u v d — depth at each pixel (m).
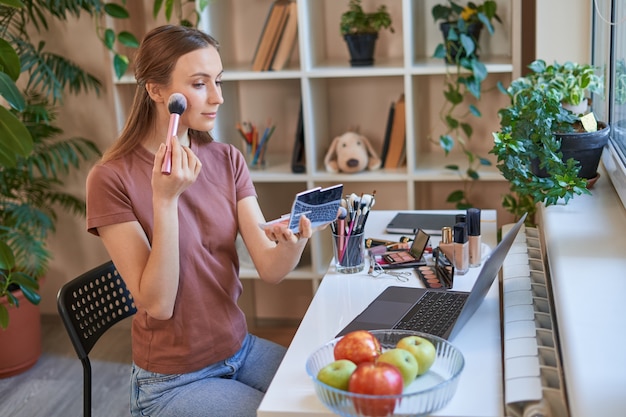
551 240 1.98
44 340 3.58
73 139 3.49
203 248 1.94
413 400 1.33
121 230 1.84
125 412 2.94
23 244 3.22
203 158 2.01
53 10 3.14
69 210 3.66
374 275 2.04
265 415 1.42
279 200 3.58
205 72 1.86
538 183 2.21
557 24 2.76
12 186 3.40
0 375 3.24
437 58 3.23
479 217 2.04
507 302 1.81
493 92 3.28
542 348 1.57
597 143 2.28
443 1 3.25
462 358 1.45
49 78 3.23
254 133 3.32
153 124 1.92
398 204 3.51
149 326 1.90
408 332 1.58
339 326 1.75
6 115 2.46
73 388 3.14
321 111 3.31
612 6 2.44
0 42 2.53
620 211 2.18
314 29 3.18
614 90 2.47
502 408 1.38
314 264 3.25
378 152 3.45
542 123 2.22
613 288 1.68
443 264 1.97
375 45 3.25
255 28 3.42
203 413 1.78
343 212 2.01
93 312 2.03
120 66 3.13
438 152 3.43
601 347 1.44
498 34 3.22
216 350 1.93
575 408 1.27
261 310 3.72
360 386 1.33
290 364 1.59
